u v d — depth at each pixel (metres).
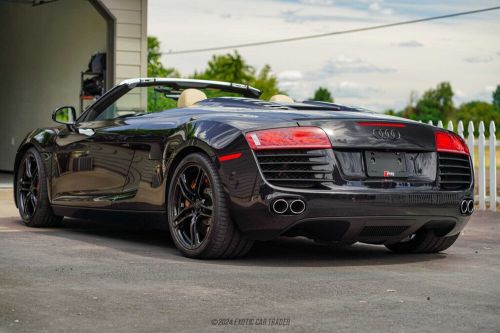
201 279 3.95
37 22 16.72
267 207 4.33
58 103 15.71
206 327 2.97
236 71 55.28
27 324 2.95
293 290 3.71
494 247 5.61
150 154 5.07
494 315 3.27
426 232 5.04
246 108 4.99
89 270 4.13
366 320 3.12
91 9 14.26
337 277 4.12
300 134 4.41
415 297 3.61
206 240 4.55
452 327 3.04
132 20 12.23
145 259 4.58
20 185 6.42
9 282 3.75
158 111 5.37
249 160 4.37
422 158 4.73
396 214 4.54
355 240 4.65
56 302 3.33
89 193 5.70
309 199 4.35
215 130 4.57
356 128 4.53
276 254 4.96
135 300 3.41
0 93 18.52
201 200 4.65
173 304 3.35
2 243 5.18
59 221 6.30
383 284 3.93
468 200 4.89
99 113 5.92
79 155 5.81
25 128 17.30
